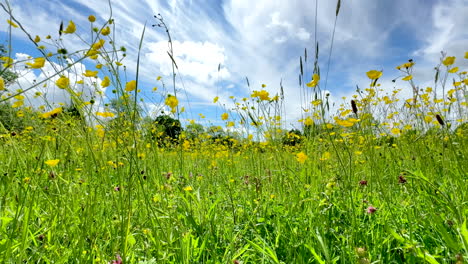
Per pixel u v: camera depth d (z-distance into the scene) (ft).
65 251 4.00
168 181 6.20
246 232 5.58
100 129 5.27
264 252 3.91
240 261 4.04
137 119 4.82
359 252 3.29
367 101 8.41
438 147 8.78
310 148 8.29
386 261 3.94
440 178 7.42
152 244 4.28
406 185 5.82
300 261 3.81
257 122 8.54
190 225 5.55
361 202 6.06
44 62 3.63
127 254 3.85
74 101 4.09
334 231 4.71
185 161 11.21
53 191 5.41
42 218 4.72
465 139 8.68
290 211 5.73
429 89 10.48
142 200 5.06
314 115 7.62
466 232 2.86
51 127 6.36
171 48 4.72
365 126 6.08
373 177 7.11
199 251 4.50
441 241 4.12
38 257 4.02
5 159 6.30
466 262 3.03
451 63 8.14
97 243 4.23
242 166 12.85
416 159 8.57
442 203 4.89
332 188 6.32
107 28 5.07
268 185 7.88
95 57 4.61
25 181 4.84
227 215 6.34
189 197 6.08
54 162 4.12
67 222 4.31
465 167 7.24
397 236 3.46
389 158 8.95
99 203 5.08
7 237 3.57
